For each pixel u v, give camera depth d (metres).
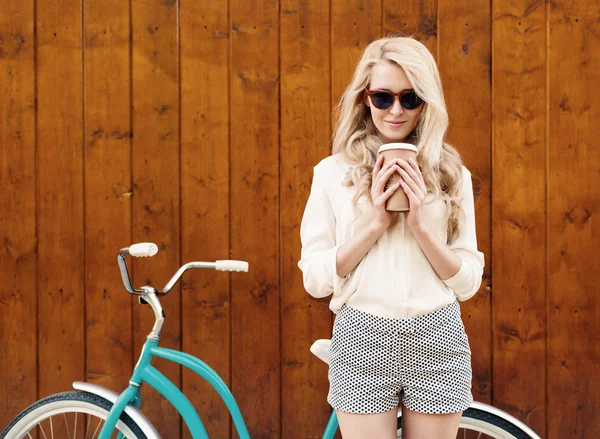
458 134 2.27
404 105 1.45
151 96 2.33
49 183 2.37
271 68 2.30
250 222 2.33
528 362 2.29
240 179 2.33
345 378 1.45
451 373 1.44
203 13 2.31
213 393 2.37
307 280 1.50
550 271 2.27
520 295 2.28
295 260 2.32
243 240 2.33
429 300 1.43
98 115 2.35
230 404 1.76
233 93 2.32
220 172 2.33
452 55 2.26
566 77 2.24
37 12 2.34
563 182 2.26
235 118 2.32
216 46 2.31
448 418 1.45
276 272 2.33
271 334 2.34
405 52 1.43
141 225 2.35
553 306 2.27
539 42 2.25
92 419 2.39
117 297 2.37
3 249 2.38
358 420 1.44
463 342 1.47
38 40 2.35
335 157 1.57
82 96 2.35
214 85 2.32
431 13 2.26
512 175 2.27
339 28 2.28
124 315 2.37
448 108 2.27
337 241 1.52
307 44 2.29
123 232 2.36
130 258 2.36
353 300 1.46
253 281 2.34
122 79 2.34
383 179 1.37
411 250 1.44
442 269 1.42
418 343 1.42
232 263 1.75
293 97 2.30
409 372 1.43
